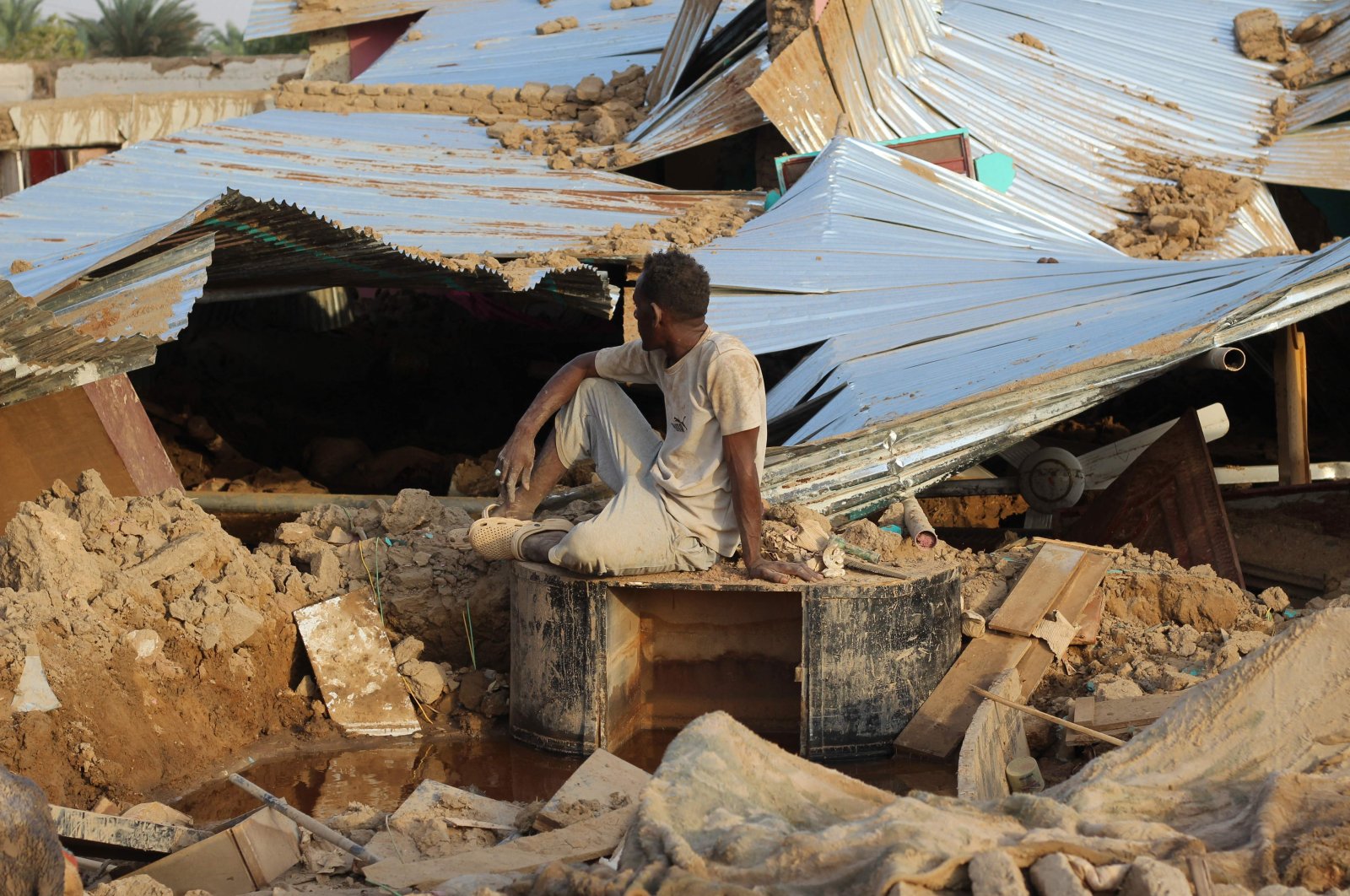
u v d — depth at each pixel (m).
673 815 3.50
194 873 3.88
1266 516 7.60
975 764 4.32
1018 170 10.41
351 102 11.91
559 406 5.77
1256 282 7.29
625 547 5.29
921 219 9.20
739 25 11.70
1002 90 11.14
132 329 6.37
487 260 8.24
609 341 13.02
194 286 6.64
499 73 12.90
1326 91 11.12
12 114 15.70
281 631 5.90
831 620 5.24
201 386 11.48
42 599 5.25
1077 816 3.49
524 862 3.91
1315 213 11.67
